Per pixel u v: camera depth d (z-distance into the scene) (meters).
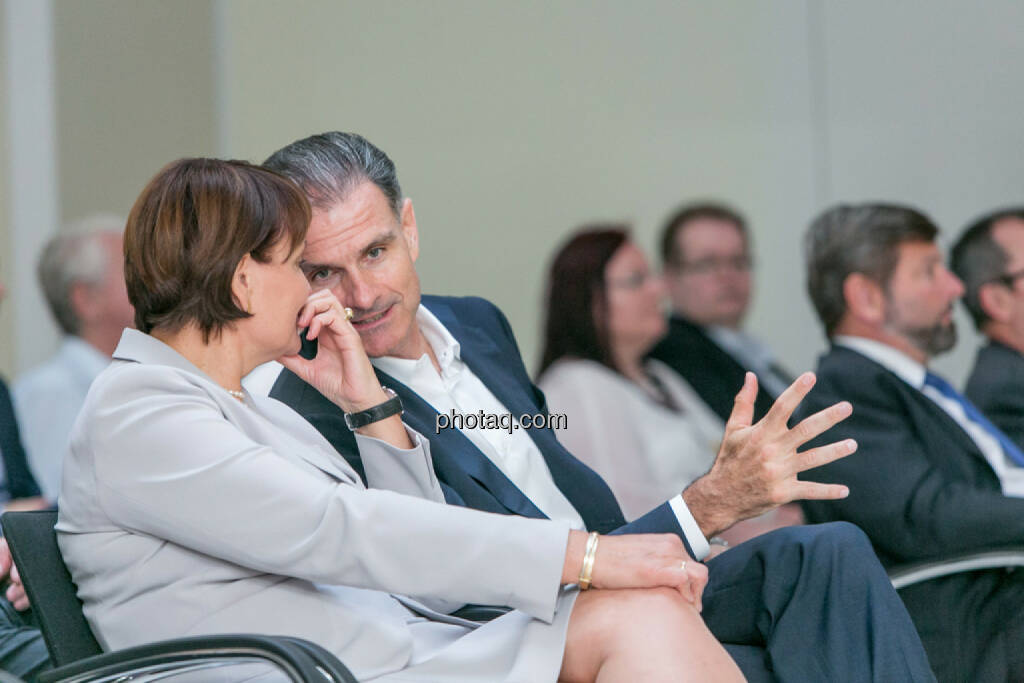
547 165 13.18
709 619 4.59
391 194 5.03
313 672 3.43
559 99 13.20
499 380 5.44
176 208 4.05
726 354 11.94
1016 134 13.10
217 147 12.38
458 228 13.12
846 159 13.23
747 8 13.27
